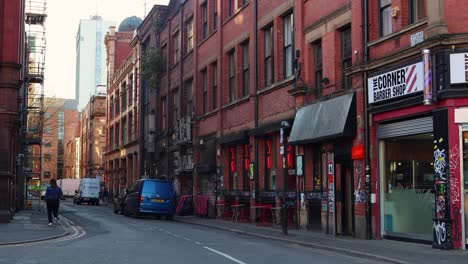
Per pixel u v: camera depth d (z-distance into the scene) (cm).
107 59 7219
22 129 3569
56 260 1120
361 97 1650
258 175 2420
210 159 2995
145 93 4934
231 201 2761
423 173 1455
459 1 1311
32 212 3092
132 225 2270
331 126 1739
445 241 1301
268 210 2331
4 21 2180
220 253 1277
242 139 2555
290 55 2212
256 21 2481
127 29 7112
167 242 1534
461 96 1298
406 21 1499
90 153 8288
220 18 2948
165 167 4028
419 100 1391
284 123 1855
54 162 11125
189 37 3594
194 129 3312
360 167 1644
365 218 1611
